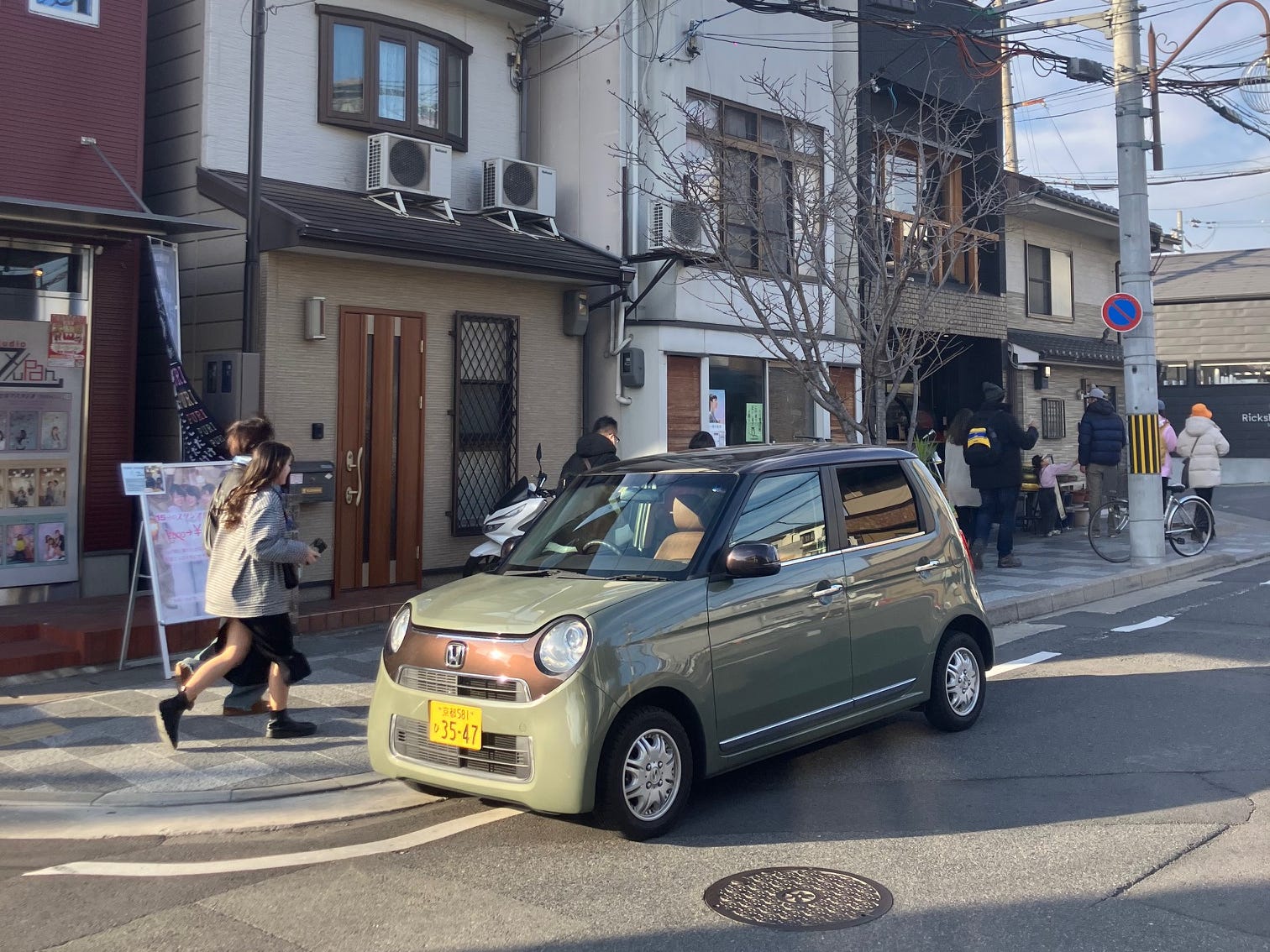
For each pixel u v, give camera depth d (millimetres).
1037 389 20422
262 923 4465
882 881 4777
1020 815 5559
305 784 6137
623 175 13414
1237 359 30859
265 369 10383
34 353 9758
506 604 5480
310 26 11609
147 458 11570
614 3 13508
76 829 5570
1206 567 14094
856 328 11578
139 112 10406
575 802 4988
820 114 15406
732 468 6160
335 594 10875
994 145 18156
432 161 11922
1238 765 6246
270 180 11195
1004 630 10492
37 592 9789
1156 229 22016
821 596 6062
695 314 13758
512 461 12438
